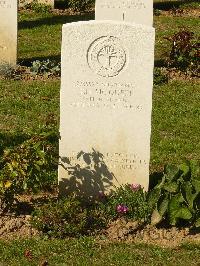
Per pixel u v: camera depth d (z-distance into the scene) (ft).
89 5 19.72
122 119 8.42
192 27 18.02
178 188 7.88
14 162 7.91
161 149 10.34
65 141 8.51
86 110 8.40
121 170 8.59
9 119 11.29
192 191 7.87
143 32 8.14
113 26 8.12
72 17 18.83
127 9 13.56
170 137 10.80
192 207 7.83
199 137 10.85
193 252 7.65
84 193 8.65
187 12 19.69
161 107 12.00
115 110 8.39
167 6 20.13
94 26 8.12
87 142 8.51
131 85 8.30
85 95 8.36
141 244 7.82
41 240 7.77
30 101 12.05
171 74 13.80
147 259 7.52
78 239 7.84
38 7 19.24
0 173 7.93
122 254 7.57
